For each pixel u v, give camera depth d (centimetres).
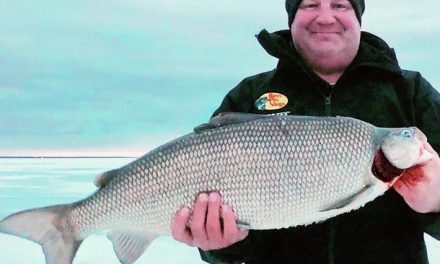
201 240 83
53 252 90
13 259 217
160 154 84
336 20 93
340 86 95
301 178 80
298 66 95
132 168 86
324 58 95
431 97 93
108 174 88
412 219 90
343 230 90
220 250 93
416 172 78
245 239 92
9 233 90
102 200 88
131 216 86
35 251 231
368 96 94
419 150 77
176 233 83
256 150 81
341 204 80
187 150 83
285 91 98
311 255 90
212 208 80
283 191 81
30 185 561
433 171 78
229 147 82
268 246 94
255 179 81
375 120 93
